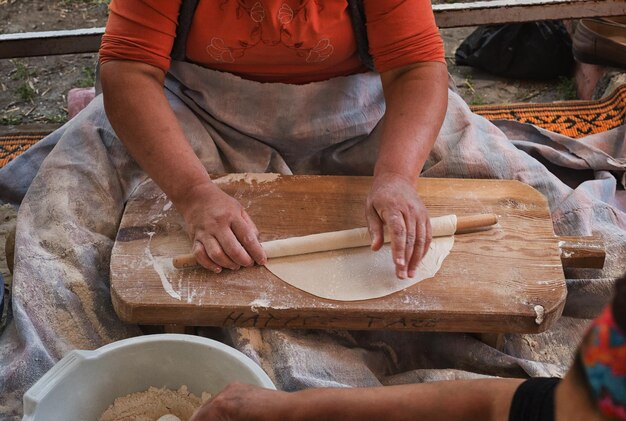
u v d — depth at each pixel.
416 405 0.89
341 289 1.47
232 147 1.90
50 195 1.72
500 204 1.71
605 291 1.70
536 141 2.36
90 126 1.85
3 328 1.75
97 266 1.65
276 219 1.64
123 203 1.81
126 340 1.37
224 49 1.72
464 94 3.18
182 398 1.40
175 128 1.65
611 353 0.57
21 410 1.43
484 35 3.29
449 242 1.58
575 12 2.71
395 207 1.51
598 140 2.41
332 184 1.75
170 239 1.58
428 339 1.69
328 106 1.87
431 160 1.97
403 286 1.48
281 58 1.75
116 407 1.39
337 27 1.70
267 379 1.29
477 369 1.63
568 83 3.21
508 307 1.45
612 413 0.58
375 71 1.93
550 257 1.57
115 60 1.67
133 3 1.63
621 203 2.21
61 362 1.32
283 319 1.46
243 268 1.51
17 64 3.35
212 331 1.64
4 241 2.14
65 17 3.65
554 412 0.68
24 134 2.57
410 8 1.70
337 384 1.47
